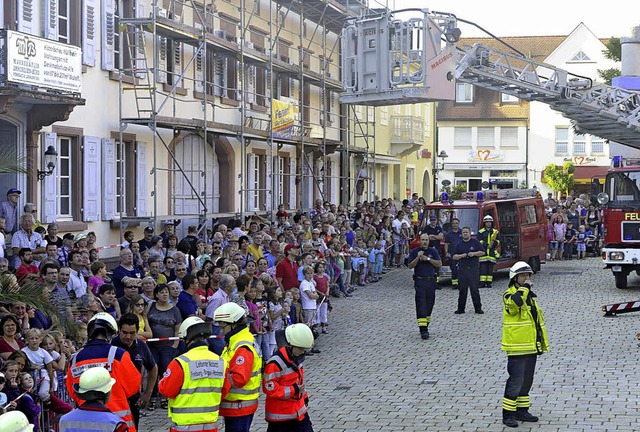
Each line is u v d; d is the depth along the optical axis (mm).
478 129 64562
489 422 11867
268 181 31641
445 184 46969
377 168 44688
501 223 27531
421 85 20125
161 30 23328
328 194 38188
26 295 11383
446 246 26062
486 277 25625
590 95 24406
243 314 9539
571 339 17516
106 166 22062
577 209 34875
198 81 25344
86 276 14797
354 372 15242
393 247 31453
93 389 7480
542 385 13766
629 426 11469
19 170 14219
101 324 8953
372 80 20438
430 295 18219
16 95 16672
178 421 8758
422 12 20188
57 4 19906
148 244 19828
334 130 39062
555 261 33938
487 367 15352
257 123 30938
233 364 9273
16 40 16531
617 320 19734
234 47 27125
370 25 20422
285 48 33656
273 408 9594
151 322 13000
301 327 9617
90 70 21422
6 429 6316
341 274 24344
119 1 22703
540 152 63875
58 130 20156
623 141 26547
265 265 17344
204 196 24656
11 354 10031
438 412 12469
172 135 25375
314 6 33750
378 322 20344
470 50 23000
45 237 16703
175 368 8750
